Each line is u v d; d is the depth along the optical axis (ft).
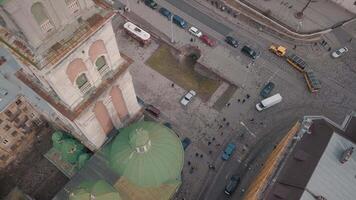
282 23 338.34
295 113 303.27
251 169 283.59
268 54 328.49
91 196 199.11
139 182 223.92
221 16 345.51
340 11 345.10
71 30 158.10
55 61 155.33
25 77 194.18
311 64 322.14
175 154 226.79
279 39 334.44
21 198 263.08
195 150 289.74
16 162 286.87
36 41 148.05
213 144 291.99
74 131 243.81
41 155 288.92
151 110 299.79
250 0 350.43
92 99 196.44
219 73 319.27
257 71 320.70
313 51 328.08
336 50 324.80
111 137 246.47
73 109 192.75
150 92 312.71
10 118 263.49
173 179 235.61
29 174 282.97
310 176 203.72
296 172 211.61
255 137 294.87
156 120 299.79
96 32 165.89
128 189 233.55
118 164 222.28
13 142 278.46
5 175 282.77
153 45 334.03
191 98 308.19
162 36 336.70
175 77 319.68
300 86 314.14
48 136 294.46
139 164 217.15
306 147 219.00
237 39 335.26
